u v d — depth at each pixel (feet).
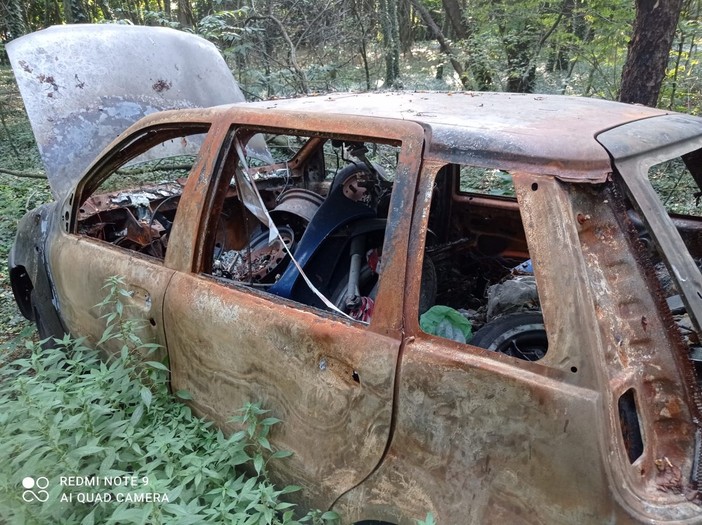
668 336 4.72
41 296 11.15
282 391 6.57
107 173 10.01
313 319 6.30
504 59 29.30
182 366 7.93
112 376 7.85
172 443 6.93
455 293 10.55
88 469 6.66
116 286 8.24
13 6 39.88
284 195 11.20
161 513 5.89
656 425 4.64
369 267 8.55
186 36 16.84
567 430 4.50
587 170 4.91
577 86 28.55
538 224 4.91
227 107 7.89
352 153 9.03
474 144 5.41
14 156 30.17
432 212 11.09
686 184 16.08
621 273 4.85
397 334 5.57
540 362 4.77
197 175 7.83
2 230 19.71
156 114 8.93
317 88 29.94
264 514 5.91
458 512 5.15
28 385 7.80
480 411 4.98
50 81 14.56
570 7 27.27
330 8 32.71
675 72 22.49
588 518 4.43
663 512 4.24
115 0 45.78
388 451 5.63
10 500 6.09
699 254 8.29
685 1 25.11
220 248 12.12
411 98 8.02
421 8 34.91
